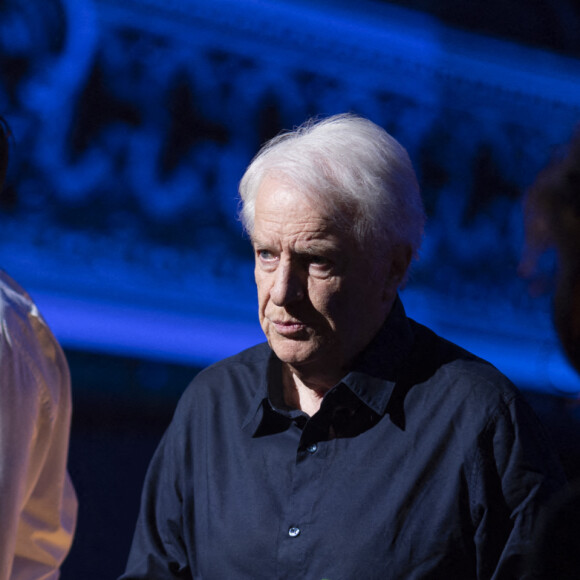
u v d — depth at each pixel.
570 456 13.75
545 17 16.84
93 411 11.67
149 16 12.80
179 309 12.82
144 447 11.59
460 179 15.83
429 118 15.59
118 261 12.41
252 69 13.80
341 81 14.66
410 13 15.41
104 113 12.41
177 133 13.07
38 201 11.82
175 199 13.00
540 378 14.90
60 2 12.02
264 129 13.91
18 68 11.70
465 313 15.65
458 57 15.82
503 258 16.16
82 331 11.86
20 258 11.63
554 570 1.72
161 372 12.38
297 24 14.14
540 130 16.67
